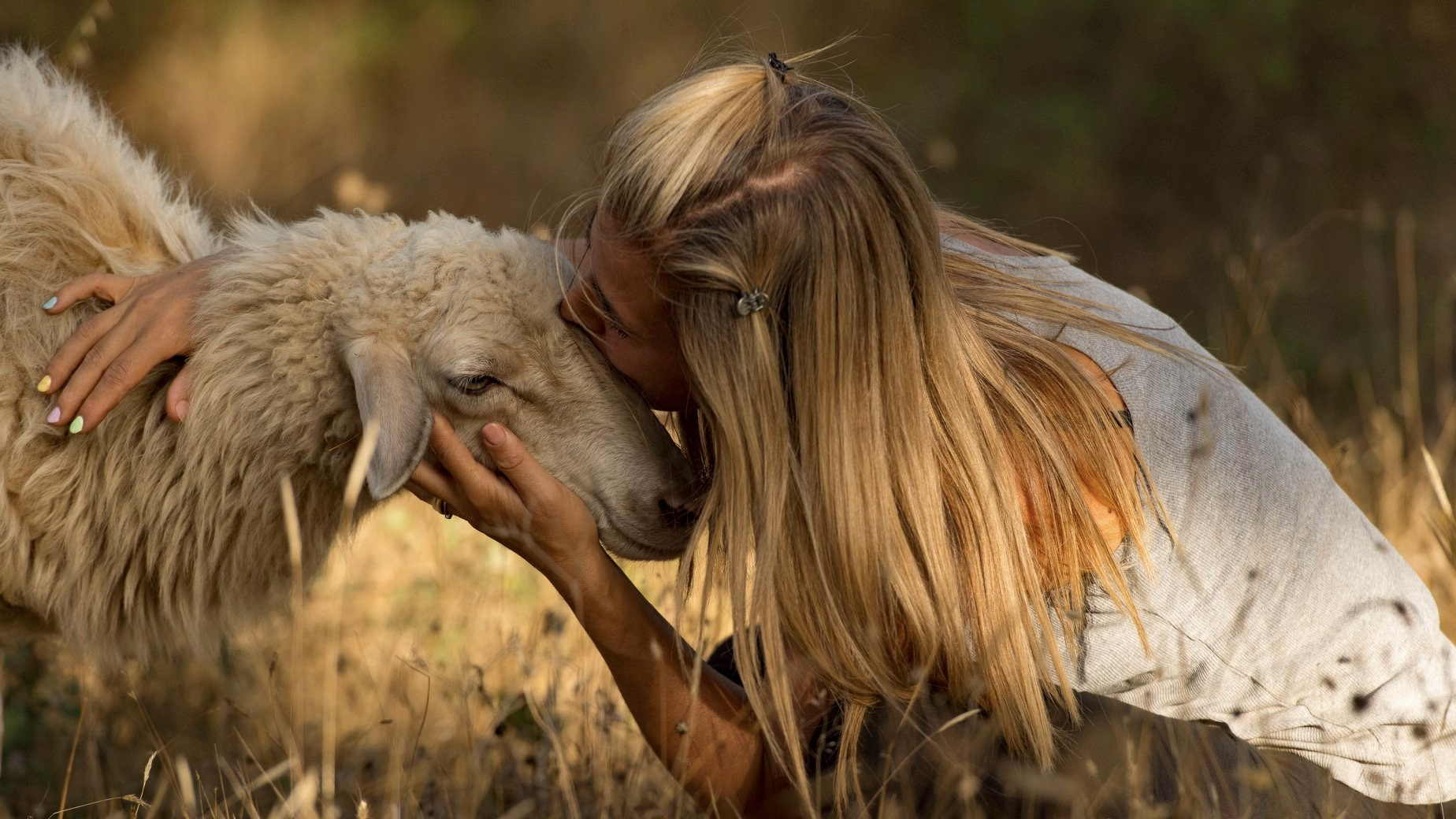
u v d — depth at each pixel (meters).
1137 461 5.11
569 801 5.57
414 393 5.40
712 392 4.92
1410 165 18.86
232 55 18.02
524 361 5.72
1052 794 4.77
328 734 5.21
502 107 19.55
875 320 4.91
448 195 17.58
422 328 5.68
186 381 5.84
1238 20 19.28
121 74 17.36
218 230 7.14
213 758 6.75
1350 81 19.28
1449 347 14.06
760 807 5.75
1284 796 4.89
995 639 4.96
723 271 4.82
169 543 6.11
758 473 4.96
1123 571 5.18
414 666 6.39
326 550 6.36
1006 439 5.10
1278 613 5.15
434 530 8.52
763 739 5.58
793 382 5.00
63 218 5.98
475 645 7.75
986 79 20.09
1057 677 5.27
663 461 5.84
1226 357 7.98
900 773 5.17
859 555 4.96
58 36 16.62
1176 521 5.11
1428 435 11.91
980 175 19.08
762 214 4.85
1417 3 19.75
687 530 5.84
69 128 6.27
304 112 18.09
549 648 7.36
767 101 5.02
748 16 21.22
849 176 4.93
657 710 5.51
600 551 5.39
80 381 5.72
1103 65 20.00
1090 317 5.39
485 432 5.17
